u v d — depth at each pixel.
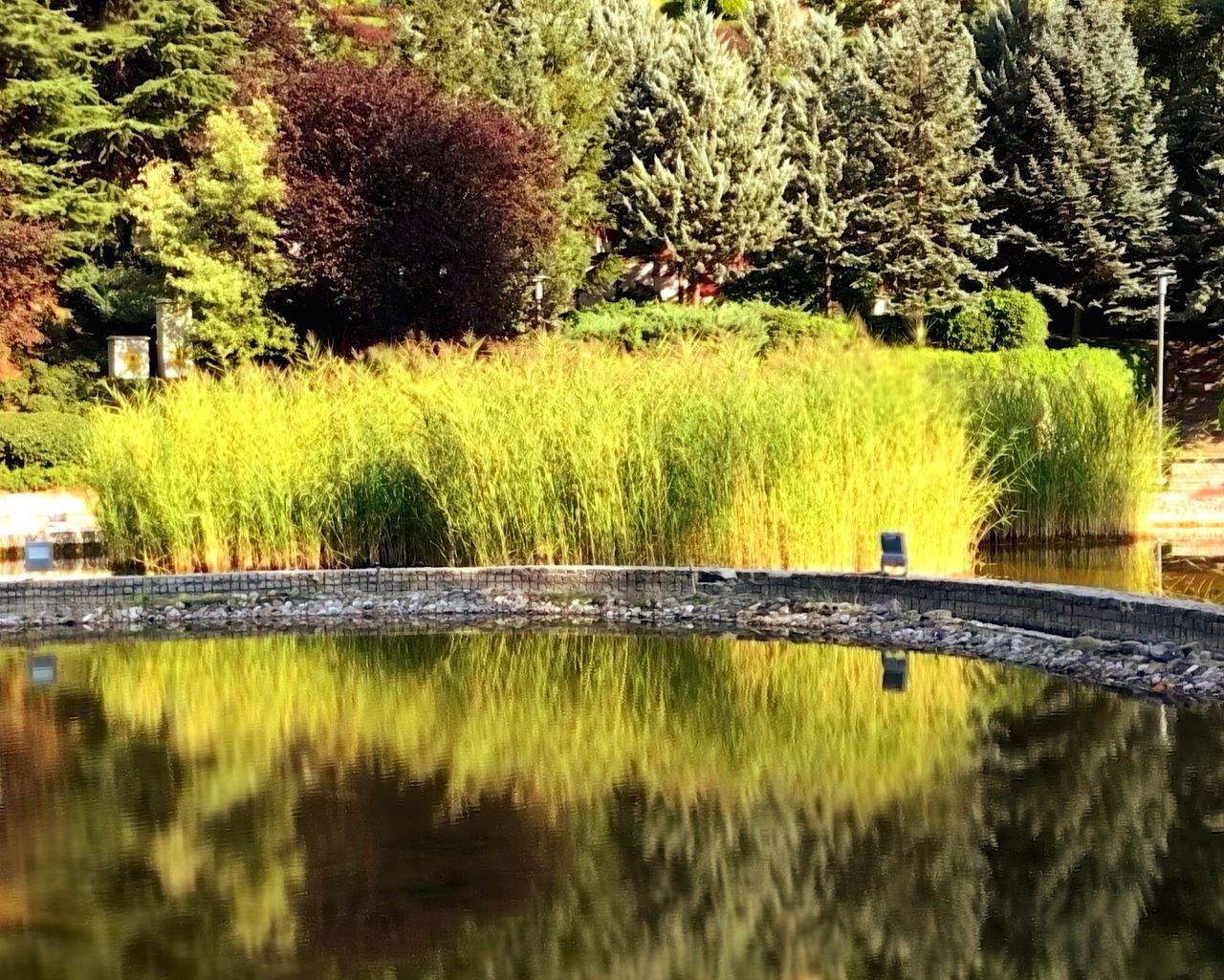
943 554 10.80
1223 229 24.56
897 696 7.38
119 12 22.75
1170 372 24.02
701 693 7.59
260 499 11.51
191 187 19.42
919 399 11.00
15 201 19.31
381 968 3.91
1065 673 7.88
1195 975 3.79
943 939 4.06
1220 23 27.94
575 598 10.61
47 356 20.36
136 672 8.41
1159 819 5.11
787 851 4.88
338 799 5.61
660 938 4.11
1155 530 14.30
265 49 24.92
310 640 9.53
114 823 5.30
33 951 4.04
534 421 11.44
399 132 19.53
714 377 11.38
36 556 11.29
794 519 10.73
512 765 6.14
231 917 4.29
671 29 29.89
